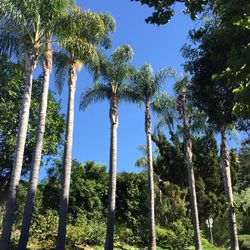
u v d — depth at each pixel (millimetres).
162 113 27703
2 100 22516
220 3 6449
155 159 38281
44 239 25781
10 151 22953
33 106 23844
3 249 15297
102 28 20297
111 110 25672
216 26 9602
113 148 25109
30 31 17547
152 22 6672
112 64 25594
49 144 24359
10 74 22625
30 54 17484
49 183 29953
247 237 35969
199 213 34031
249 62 4418
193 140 34188
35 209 27625
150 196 26125
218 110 11492
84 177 34250
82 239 26469
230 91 10703
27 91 17141
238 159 32562
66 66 22188
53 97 25672
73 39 19531
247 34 7977
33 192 17641
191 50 12102
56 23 17781
